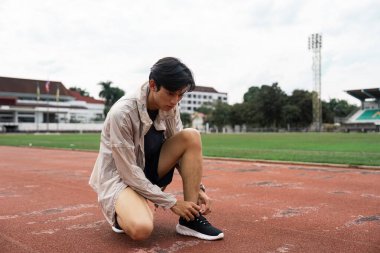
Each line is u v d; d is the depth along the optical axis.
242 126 88.81
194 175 2.86
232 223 3.50
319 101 70.38
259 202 4.61
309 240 2.92
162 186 3.09
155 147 2.88
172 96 2.42
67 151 16.62
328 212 3.99
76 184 6.29
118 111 2.57
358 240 2.91
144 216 2.50
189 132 2.85
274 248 2.71
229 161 11.00
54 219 3.70
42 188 5.83
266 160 10.48
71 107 85.69
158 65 2.38
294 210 4.11
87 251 2.67
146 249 2.70
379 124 68.00
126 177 2.63
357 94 73.12
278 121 81.75
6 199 4.85
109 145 2.76
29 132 70.44
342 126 73.44
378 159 10.27
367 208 4.21
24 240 2.96
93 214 3.93
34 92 86.69
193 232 2.97
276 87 80.81
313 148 17.11
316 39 69.12
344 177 7.14
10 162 10.90
